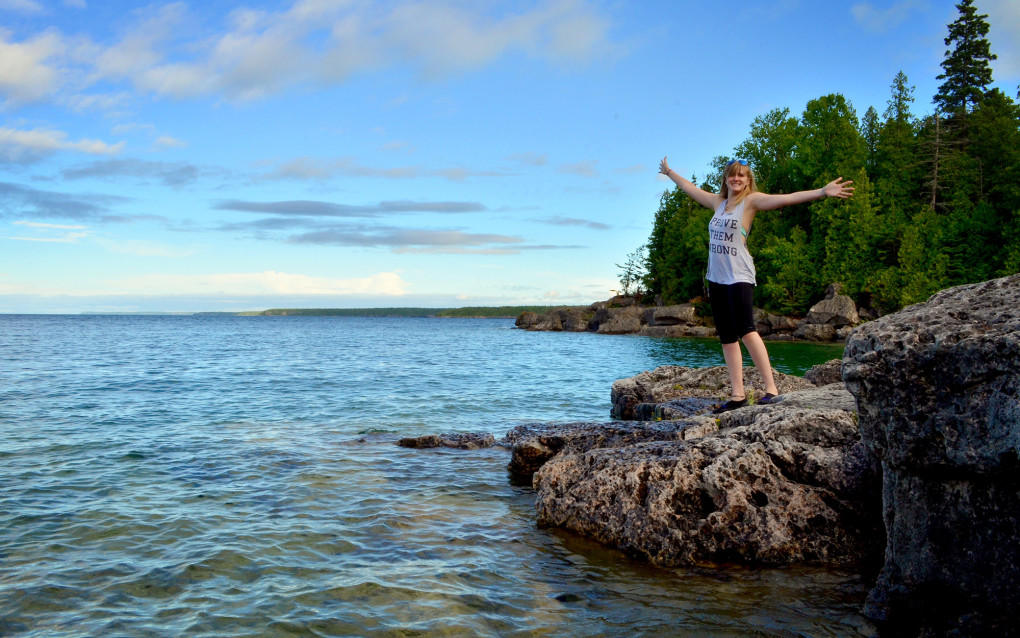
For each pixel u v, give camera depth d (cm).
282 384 2091
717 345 4909
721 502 577
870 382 440
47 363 2884
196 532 616
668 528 570
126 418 1341
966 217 5591
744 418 760
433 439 1057
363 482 823
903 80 7931
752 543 549
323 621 434
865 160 6850
